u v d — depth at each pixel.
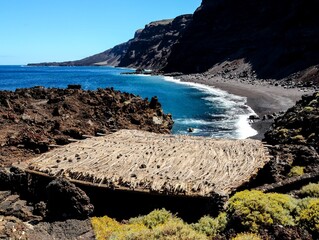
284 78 86.44
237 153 18.05
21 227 11.67
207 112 48.41
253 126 37.16
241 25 151.75
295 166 17.55
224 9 163.00
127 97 37.97
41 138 22.05
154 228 10.65
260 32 136.25
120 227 12.19
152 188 13.97
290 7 122.31
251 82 89.94
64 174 15.57
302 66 87.25
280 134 24.05
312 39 92.31
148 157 17.48
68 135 24.14
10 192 15.26
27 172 15.80
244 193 11.15
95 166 16.31
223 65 134.12
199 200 13.64
